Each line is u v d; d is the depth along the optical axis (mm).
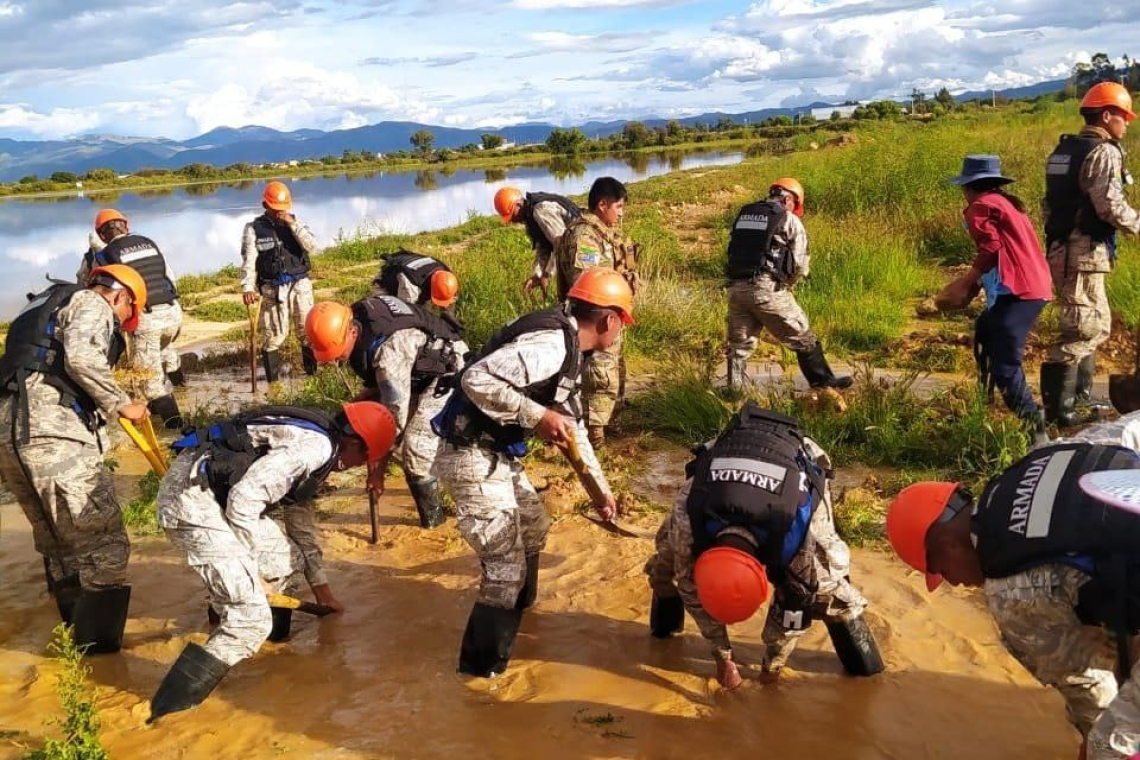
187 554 4363
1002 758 3764
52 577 5359
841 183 18500
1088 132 7012
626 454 7379
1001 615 2906
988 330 6824
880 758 3807
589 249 7316
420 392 6133
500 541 4441
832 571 3967
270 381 10406
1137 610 2578
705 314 11320
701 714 4156
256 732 4180
